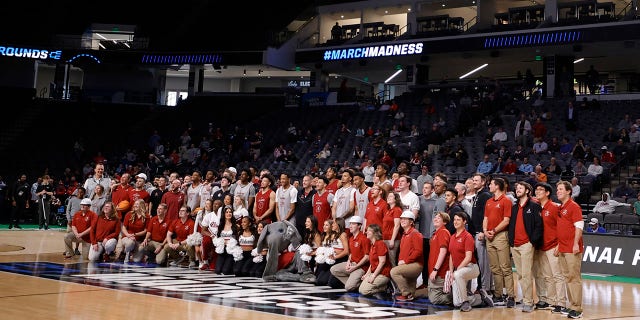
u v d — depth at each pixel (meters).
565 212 8.14
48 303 7.31
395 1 28.88
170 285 9.33
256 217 11.41
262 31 30.86
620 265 13.07
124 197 13.38
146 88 34.22
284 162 23.45
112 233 12.61
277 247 10.58
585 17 23.59
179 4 32.50
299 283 10.23
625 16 23.03
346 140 24.20
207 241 11.74
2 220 22.84
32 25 31.73
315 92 30.08
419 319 7.28
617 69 28.75
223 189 12.11
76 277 9.82
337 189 11.12
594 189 17.28
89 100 32.00
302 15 30.89
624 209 15.23
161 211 12.61
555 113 22.95
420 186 14.42
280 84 38.69
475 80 30.45
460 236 8.49
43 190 20.80
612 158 18.25
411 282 8.97
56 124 29.98
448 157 20.39
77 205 13.88
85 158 27.61
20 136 28.94
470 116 23.27
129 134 29.94
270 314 7.11
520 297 9.84
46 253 13.62
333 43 29.80
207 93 33.31
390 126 25.00
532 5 26.98
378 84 34.88
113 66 33.81
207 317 6.79
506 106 24.67
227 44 30.84
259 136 25.66
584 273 13.49
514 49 25.28
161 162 24.52
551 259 8.38
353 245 9.60
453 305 8.49
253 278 10.71
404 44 26.80
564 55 25.94
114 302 7.54
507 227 8.77
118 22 33.12
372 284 9.04
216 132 27.03
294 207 11.13
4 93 31.09
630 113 21.77
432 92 27.39
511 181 17.73
